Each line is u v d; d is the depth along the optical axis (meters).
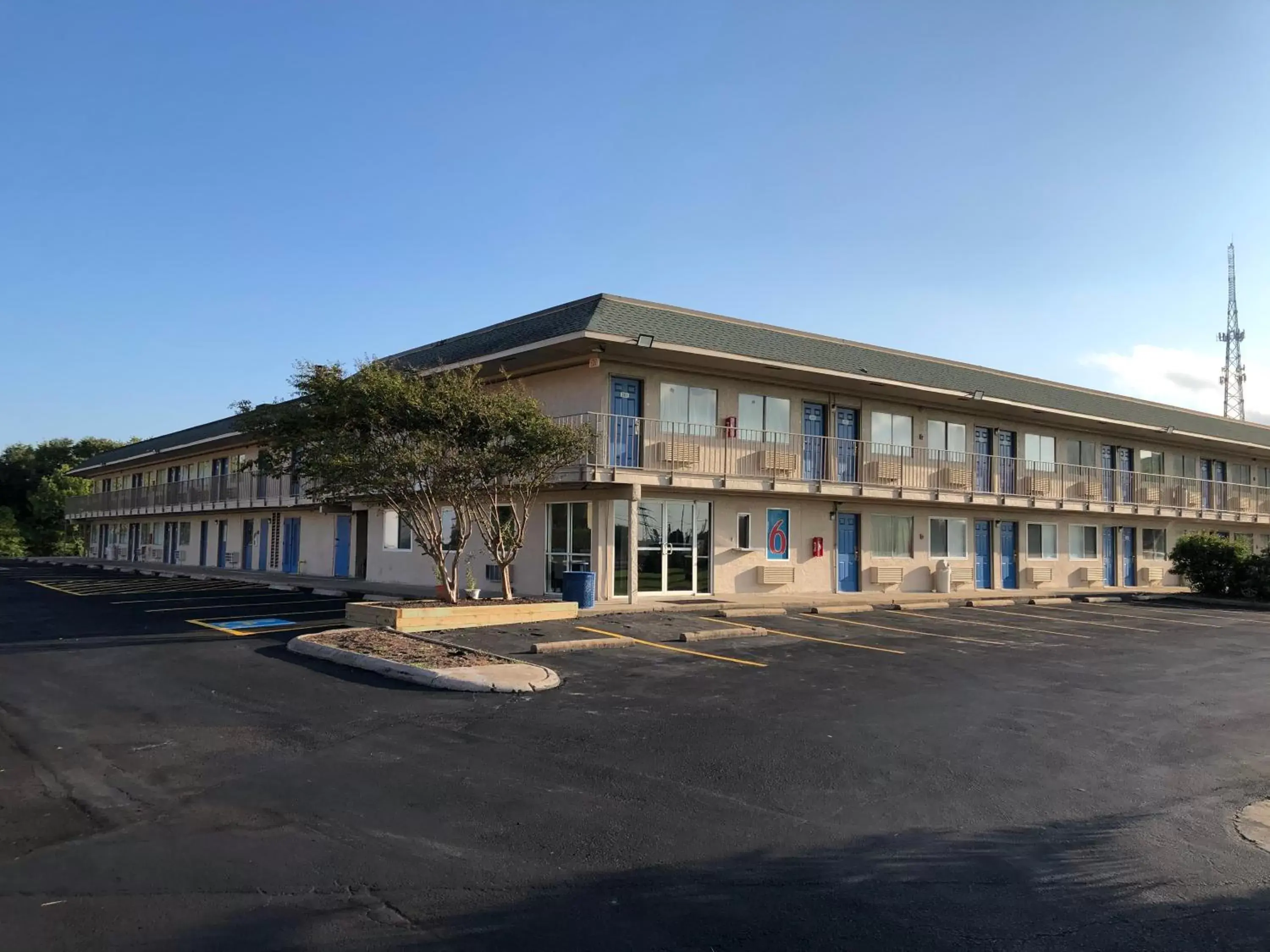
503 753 7.56
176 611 18.94
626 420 19.95
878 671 12.12
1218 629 19.17
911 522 26.06
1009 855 5.49
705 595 21.33
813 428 23.52
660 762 7.36
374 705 9.34
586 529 20.39
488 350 20.91
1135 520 32.91
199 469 41.03
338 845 5.44
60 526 63.88
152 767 7.09
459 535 16.53
